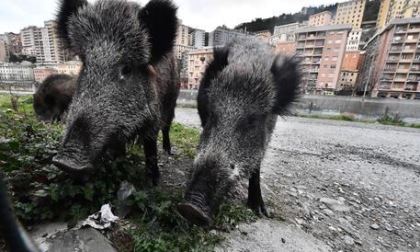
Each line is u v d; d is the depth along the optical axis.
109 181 2.71
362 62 68.75
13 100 8.00
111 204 2.53
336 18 107.56
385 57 52.19
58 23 2.88
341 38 50.34
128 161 3.09
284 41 58.00
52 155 2.89
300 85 3.12
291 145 9.05
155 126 3.20
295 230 3.16
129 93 2.61
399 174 6.80
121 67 2.54
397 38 50.22
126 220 2.49
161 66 3.46
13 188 2.41
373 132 14.35
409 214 4.46
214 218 2.88
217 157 2.41
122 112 2.53
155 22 2.76
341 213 4.02
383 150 9.71
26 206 2.23
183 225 2.53
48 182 2.56
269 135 3.28
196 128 9.96
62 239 2.10
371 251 3.15
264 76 2.81
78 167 2.14
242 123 2.57
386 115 21.23
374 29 95.19
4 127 3.82
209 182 2.29
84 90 2.40
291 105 3.09
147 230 2.35
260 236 2.83
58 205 2.40
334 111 25.62
